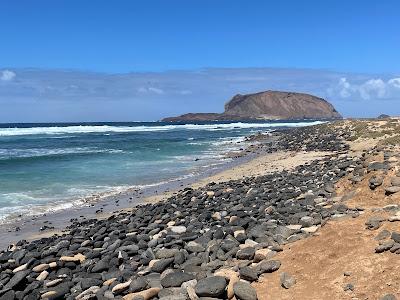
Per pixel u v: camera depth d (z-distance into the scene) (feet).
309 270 26.32
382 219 29.81
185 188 72.08
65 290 30.04
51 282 31.40
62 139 212.02
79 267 35.29
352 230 29.50
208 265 30.48
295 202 47.52
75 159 120.16
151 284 28.37
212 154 134.62
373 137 128.26
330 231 30.32
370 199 39.22
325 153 114.83
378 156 58.49
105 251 37.96
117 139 213.05
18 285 31.45
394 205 33.32
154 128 380.99
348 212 36.01
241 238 34.91
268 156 121.60
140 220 50.14
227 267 29.78
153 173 94.73
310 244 29.55
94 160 118.11
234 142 185.47
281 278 25.81
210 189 68.08
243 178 78.84
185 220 46.78
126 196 70.13
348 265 25.25
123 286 28.35
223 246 33.09
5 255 39.52
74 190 75.05
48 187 77.51
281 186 61.72
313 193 50.57
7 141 195.93
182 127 412.77
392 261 24.31
